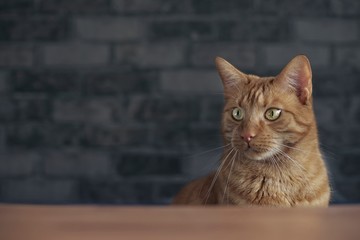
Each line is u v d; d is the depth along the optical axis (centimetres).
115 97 378
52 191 376
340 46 384
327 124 382
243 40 379
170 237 28
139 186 376
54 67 378
